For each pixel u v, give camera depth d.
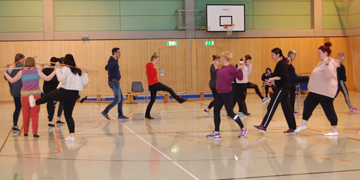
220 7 13.33
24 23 12.79
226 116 6.65
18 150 3.68
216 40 13.80
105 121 6.16
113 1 13.28
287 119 4.51
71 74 4.10
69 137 4.24
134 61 13.38
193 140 4.18
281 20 14.23
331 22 14.38
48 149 3.72
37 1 12.80
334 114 4.31
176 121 6.04
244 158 3.18
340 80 6.62
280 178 2.51
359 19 13.43
